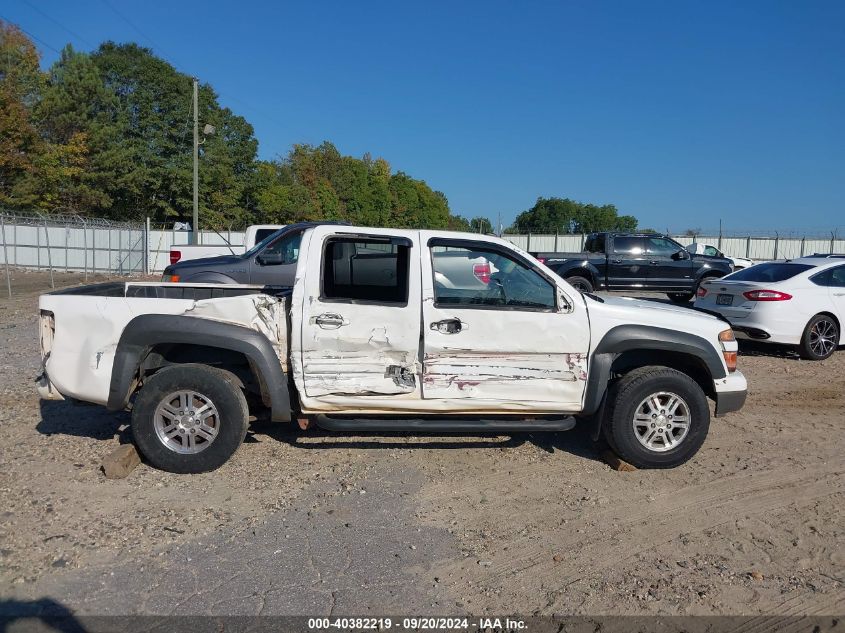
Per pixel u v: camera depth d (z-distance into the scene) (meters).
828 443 5.98
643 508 4.55
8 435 5.71
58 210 38.50
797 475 5.18
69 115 39.97
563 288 5.03
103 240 29.09
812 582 3.65
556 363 5.04
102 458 5.21
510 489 4.84
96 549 3.83
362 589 3.51
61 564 3.66
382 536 4.09
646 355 5.42
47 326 4.98
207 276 10.05
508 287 5.03
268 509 4.42
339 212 63.59
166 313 4.82
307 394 4.90
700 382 5.52
